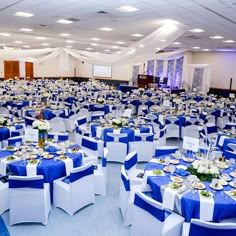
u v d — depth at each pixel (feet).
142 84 69.46
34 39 52.47
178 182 14.65
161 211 11.72
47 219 15.58
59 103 42.60
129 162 17.80
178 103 42.83
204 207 12.87
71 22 33.27
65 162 17.17
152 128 27.27
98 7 24.81
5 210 16.20
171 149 19.65
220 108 42.14
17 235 14.35
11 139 21.06
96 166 19.69
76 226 15.34
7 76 84.23
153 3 22.59
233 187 14.46
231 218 13.24
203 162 15.80
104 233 14.87
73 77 99.91
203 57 72.08
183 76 71.15
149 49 35.12
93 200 17.52
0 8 26.45
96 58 44.27
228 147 22.62
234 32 37.09
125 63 39.14
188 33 38.75
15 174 16.60
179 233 12.96
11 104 40.93
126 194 15.20
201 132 27.32
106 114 37.81
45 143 20.15
